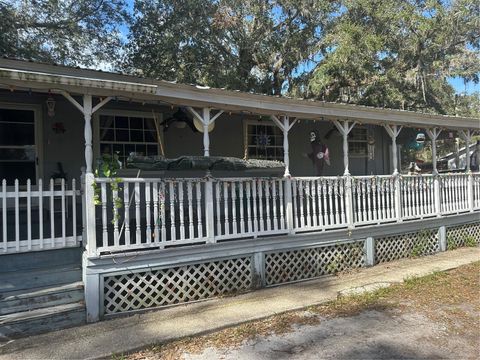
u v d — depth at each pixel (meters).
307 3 15.85
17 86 4.87
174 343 4.47
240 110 7.01
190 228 5.89
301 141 11.12
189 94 6.19
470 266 8.06
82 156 7.80
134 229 7.13
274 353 4.24
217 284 6.19
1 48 13.75
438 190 9.64
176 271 5.80
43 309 4.84
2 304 4.64
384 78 15.35
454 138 12.72
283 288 6.63
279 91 18.17
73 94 5.66
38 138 7.41
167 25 16.08
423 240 9.25
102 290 5.14
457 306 5.77
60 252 5.59
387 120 8.85
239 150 9.88
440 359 4.09
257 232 6.58
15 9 14.52
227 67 17.36
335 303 5.86
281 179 6.98
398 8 15.52
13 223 7.17
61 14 15.48
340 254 7.74
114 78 6.19
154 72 16.69
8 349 4.21
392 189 8.72
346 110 8.12
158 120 8.62
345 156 8.12
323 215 8.23
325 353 4.23
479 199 10.88
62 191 5.55
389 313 5.47
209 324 4.93
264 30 16.72
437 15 15.47
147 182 5.46
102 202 5.13
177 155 8.86
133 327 4.85
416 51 15.92
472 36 16.31
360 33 14.71
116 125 8.12
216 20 15.45
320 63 16.12
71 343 4.37
